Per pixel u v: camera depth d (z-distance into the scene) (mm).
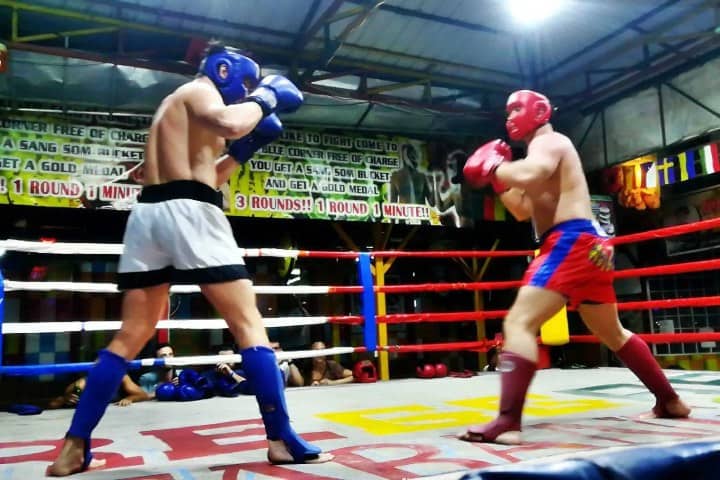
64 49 6090
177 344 8102
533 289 2326
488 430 2123
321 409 3320
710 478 1696
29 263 7469
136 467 1953
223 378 5109
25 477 1852
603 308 2588
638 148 8656
